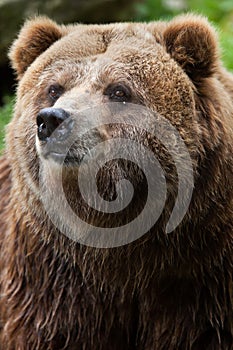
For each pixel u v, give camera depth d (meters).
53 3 19.52
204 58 10.38
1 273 11.85
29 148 10.50
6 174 12.31
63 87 10.41
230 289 10.73
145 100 10.12
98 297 10.92
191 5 22.47
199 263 10.55
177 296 10.78
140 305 10.95
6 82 19.47
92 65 10.36
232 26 20.36
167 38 10.54
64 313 11.02
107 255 10.49
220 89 10.72
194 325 10.81
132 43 10.46
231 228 10.57
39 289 11.12
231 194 10.48
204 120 10.31
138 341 11.22
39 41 11.22
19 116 10.90
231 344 10.85
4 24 18.95
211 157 10.28
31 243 11.07
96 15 20.39
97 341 11.12
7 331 11.48
